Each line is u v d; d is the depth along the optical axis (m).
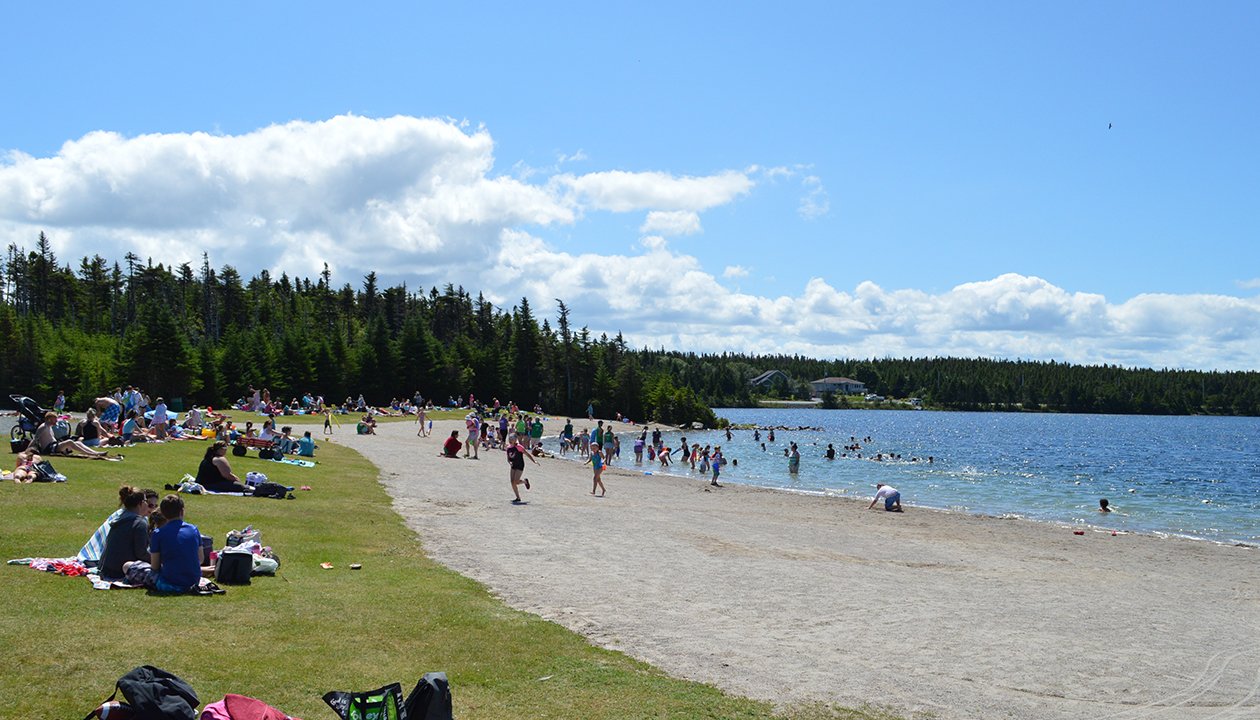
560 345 117.56
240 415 61.97
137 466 22.27
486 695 8.14
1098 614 13.89
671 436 88.44
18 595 9.82
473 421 39.19
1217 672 10.67
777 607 12.91
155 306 82.88
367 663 8.70
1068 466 57.72
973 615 13.19
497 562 15.05
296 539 15.30
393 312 135.00
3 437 27.14
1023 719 8.55
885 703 8.73
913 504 33.78
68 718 6.62
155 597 10.38
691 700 8.39
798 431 112.25
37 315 112.06
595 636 10.58
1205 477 49.97
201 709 7.00
